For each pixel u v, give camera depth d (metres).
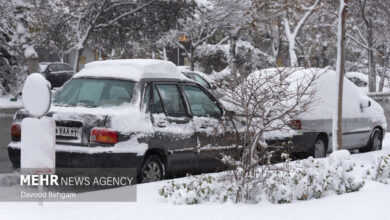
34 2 44.66
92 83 14.77
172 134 14.34
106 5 43.72
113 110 13.71
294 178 11.67
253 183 11.15
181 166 14.66
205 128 15.12
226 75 12.23
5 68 45.47
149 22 45.50
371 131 22.31
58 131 13.52
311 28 55.62
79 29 45.19
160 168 14.20
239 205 10.62
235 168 11.70
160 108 14.47
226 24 50.03
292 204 10.86
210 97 15.60
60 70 56.78
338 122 16.14
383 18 62.03
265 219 9.62
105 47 47.88
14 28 47.34
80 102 14.45
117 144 13.25
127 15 44.91
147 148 13.71
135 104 14.01
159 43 55.97
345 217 9.91
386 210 10.44
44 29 46.31
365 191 12.20
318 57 65.50
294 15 41.09
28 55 37.66
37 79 10.23
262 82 12.97
